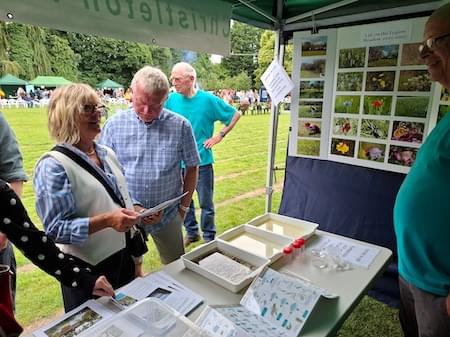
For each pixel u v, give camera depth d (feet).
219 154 23.77
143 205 5.48
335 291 3.35
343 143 6.89
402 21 5.65
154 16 4.77
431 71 3.39
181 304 3.10
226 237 4.50
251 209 12.97
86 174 3.67
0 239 3.60
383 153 6.36
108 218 3.59
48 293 7.18
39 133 19.33
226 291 3.35
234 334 2.62
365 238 6.85
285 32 7.22
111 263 4.08
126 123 5.43
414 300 3.66
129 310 2.89
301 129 7.45
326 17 6.54
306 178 7.61
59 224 3.43
